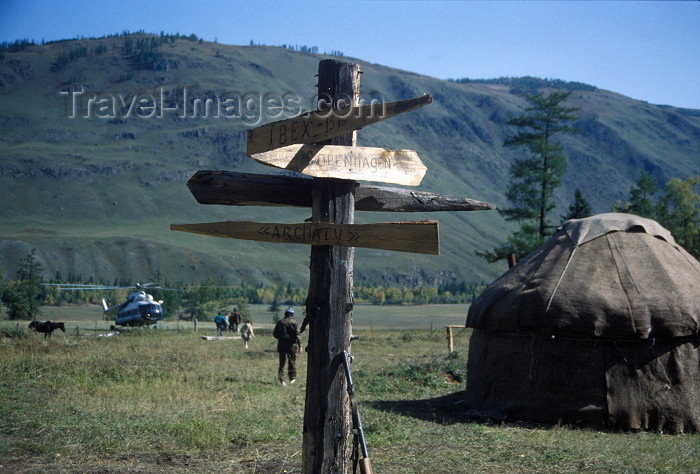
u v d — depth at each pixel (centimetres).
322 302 554
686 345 1128
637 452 898
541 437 998
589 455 862
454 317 12125
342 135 568
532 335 1175
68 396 1190
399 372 1641
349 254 562
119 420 985
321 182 562
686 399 1106
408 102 488
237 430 952
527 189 4853
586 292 1149
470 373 1306
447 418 1166
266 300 19362
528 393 1166
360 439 521
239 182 569
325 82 563
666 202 7375
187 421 984
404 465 798
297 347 1559
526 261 1341
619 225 1270
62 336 3156
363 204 583
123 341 2962
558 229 1366
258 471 751
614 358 1125
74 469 740
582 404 1121
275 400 1255
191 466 770
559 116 4906
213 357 2095
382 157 573
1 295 7181
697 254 6950
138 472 735
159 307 4909
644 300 1129
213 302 9100
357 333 3966
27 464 757
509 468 791
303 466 559
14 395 1165
